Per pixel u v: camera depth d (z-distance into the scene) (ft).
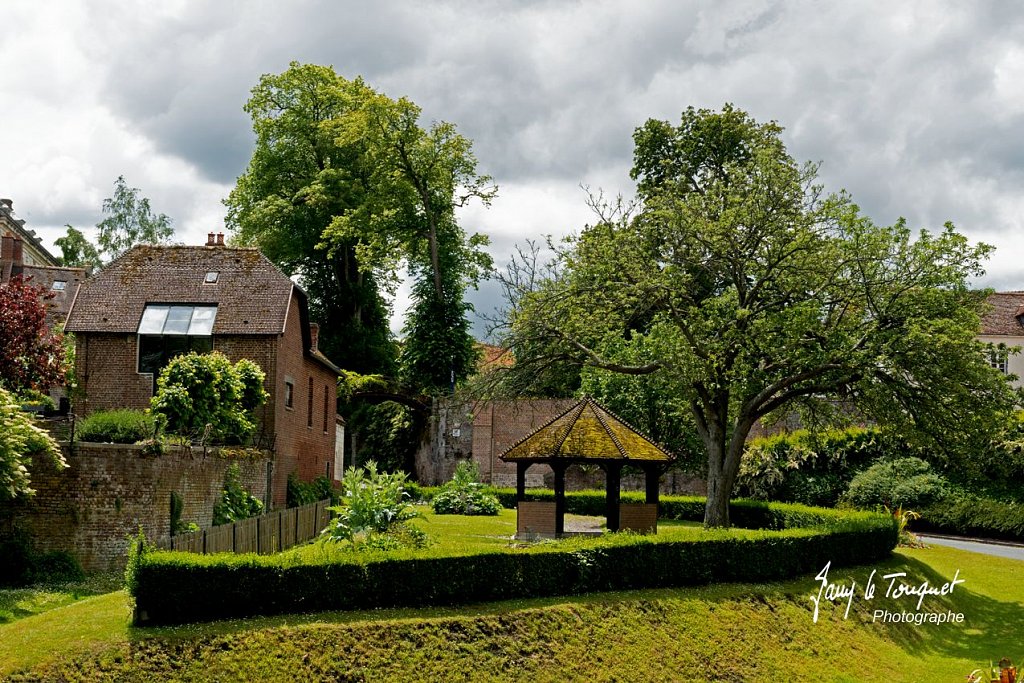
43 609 61.16
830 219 98.89
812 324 94.79
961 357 87.30
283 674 51.24
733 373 95.55
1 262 186.60
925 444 94.02
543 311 108.99
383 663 54.19
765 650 67.31
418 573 61.41
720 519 102.94
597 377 155.33
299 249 192.03
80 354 114.62
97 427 85.97
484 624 59.98
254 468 101.60
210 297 117.50
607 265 105.60
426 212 182.91
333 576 58.90
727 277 105.40
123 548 75.72
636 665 61.16
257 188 195.00
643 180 181.27
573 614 64.23
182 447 82.53
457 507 126.62
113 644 50.49
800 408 115.85
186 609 54.49
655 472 95.61
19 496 72.54
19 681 46.57
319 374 140.56
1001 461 102.99
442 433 172.86
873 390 92.43
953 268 91.40
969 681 60.03
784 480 158.40
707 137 173.68
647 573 72.49
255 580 56.49
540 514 90.58
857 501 144.36
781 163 102.12
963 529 133.80
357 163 194.90
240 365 106.32
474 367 179.01
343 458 173.99
